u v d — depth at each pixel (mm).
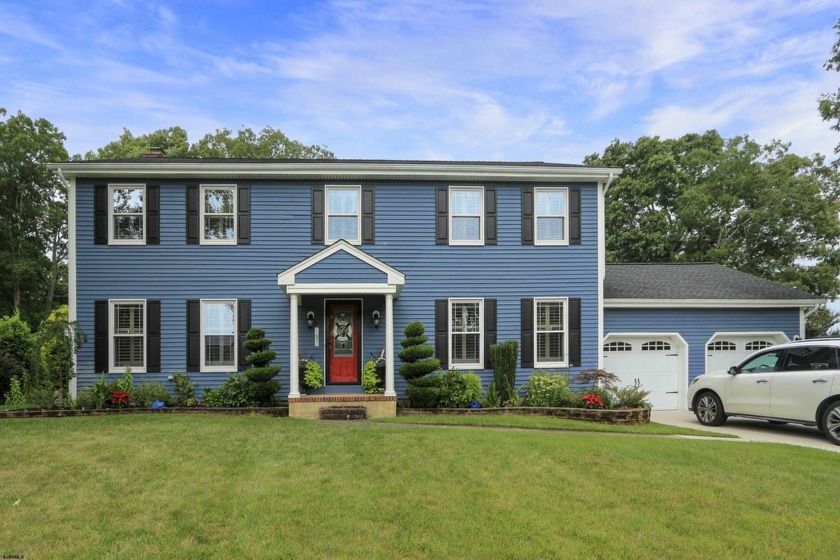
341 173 12547
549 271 13086
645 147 28406
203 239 12430
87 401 10906
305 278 11328
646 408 11000
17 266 24422
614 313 13484
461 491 5414
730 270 16141
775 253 25312
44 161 25672
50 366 12352
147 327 12172
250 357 11305
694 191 25625
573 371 12984
